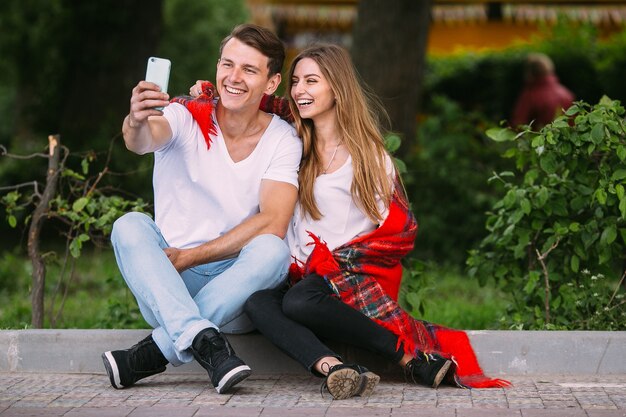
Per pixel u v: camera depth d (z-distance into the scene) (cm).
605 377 557
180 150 548
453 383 534
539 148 613
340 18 2133
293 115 562
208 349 507
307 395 513
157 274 515
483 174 1179
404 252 553
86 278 1045
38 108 1564
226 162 548
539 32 2125
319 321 516
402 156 1204
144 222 529
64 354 573
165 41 2373
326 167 555
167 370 572
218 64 547
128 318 705
